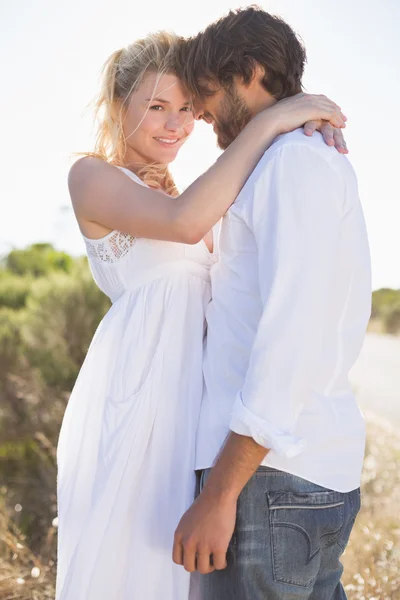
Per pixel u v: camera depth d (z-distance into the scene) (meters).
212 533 1.45
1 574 2.78
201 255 1.84
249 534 1.50
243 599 1.51
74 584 1.69
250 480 1.50
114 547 1.70
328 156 1.50
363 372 8.97
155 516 1.71
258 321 1.55
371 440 4.79
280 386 1.39
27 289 6.62
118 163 2.02
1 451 4.72
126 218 1.73
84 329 5.23
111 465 1.73
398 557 2.84
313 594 1.62
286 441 1.37
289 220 1.44
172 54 1.90
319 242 1.42
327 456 1.52
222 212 1.59
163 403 1.74
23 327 5.29
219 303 1.65
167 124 1.94
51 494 3.92
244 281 1.58
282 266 1.42
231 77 1.63
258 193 1.50
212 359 1.67
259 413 1.39
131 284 1.83
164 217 1.64
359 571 2.72
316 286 1.41
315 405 1.51
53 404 5.00
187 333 1.78
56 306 5.23
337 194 1.47
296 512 1.49
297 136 1.53
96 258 1.87
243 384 1.54
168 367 1.75
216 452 1.60
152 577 1.70
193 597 1.72
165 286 1.80
